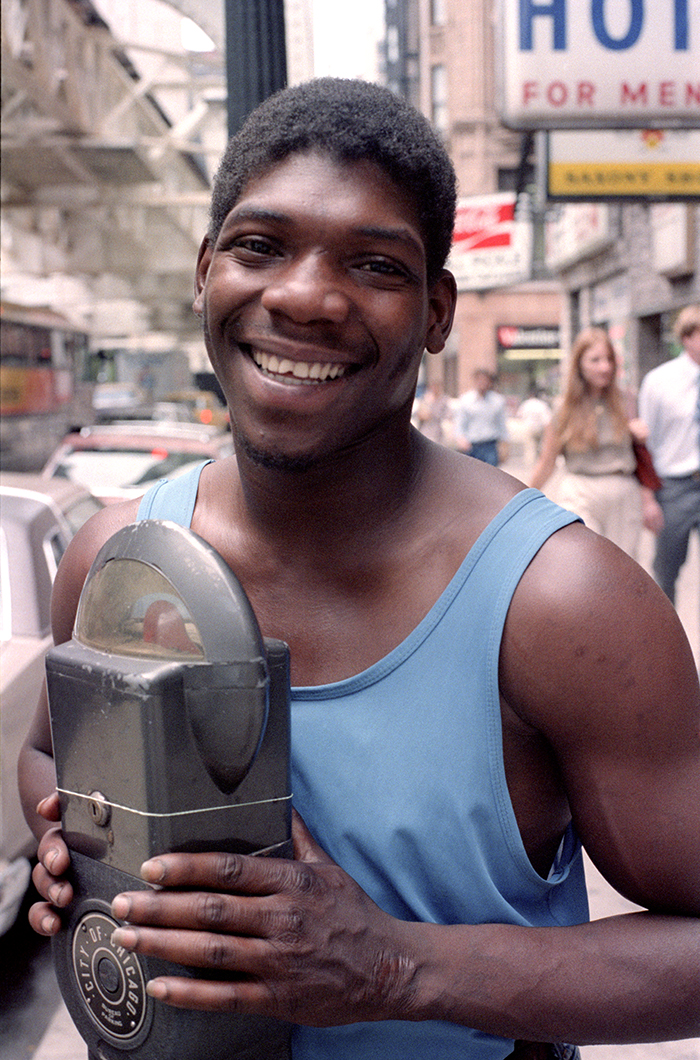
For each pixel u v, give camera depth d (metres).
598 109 5.45
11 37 12.18
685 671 0.97
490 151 28.19
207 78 17.34
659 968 0.94
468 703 0.98
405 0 30.75
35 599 3.36
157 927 0.86
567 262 18.23
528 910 1.04
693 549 8.93
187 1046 0.92
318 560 1.04
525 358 28.48
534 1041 1.04
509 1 5.34
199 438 6.64
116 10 15.02
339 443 0.98
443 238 1.01
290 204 0.92
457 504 1.04
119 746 0.89
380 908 0.96
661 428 5.34
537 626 0.95
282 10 4.61
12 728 2.95
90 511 4.26
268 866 0.87
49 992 2.96
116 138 15.93
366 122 0.93
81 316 30.45
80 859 0.96
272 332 0.95
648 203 7.13
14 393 15.95
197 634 0.86
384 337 0.95
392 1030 1.01
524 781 1.02
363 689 1.00
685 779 0.96
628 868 0.98
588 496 4.92
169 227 22.09
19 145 15.27
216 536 1.12
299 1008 0.87
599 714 0.95
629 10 5.40
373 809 0.99
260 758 0.90
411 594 1.02
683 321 5.25
